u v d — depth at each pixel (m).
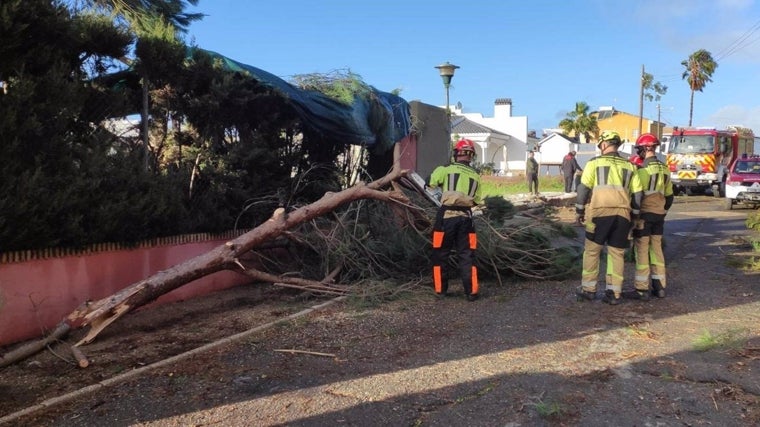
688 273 8.29
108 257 6.05
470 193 6.93
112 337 5.64
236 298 7.15
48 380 4.57
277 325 5.96
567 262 7.98
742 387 4.24
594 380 4.45
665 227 14.20
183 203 7.11
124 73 7.16
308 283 7.00
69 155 5.56
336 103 8.50
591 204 6.66
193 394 4.29
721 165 25.75
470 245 6.96
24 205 4.95
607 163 6.58
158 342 5.48
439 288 7.04
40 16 5.24
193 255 7.10
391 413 3.95
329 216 8.09
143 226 6.28
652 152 7.02
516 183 32.00
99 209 5.74
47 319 5.51
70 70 5.82
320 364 4.89
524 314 6.31
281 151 8.73
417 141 12.43
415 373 4.65
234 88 7.21
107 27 5.98
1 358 4.80
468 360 4.92
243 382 4.50
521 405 4.04
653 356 4.91
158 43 6.51
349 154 10.30
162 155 7.54
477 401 4.12
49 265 5.52
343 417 3.90
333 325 6.00
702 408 3.94
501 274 8.10
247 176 7.82
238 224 7.87
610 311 6.34
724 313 6.14
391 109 10.00
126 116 6.56
